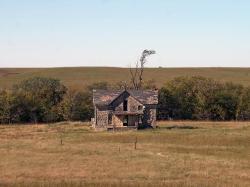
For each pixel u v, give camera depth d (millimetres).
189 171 57688
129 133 98938
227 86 152875
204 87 149625
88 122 132125
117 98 118062
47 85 153625
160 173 56344
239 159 67500
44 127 116875
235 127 113312
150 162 63312
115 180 51875
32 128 113750
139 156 68188
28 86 157500
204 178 53656
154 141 87812
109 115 117688
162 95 149125
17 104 137625
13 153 70000
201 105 147750
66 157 66938
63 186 48000
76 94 145750
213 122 135750
